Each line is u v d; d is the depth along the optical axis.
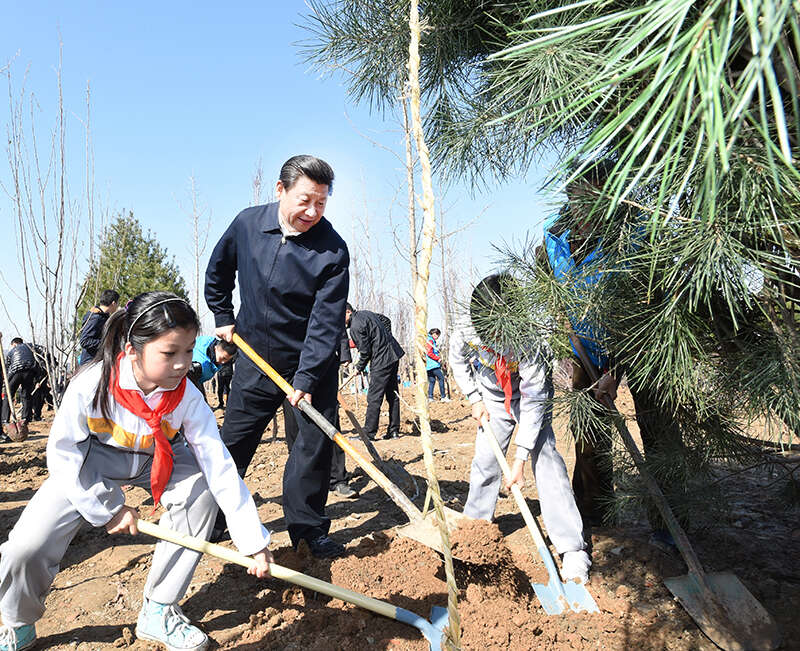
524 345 2.42
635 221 1.88
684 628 2.38
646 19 0.76
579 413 2.41
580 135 1.76
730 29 0.68
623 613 2.48
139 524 2.08
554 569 2.59
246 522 2.14
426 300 1.33
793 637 2.28
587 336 2.36
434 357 12.27
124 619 2.54
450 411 9.88
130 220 22.27
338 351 2.99
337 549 2.99
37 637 2.39
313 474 3.02
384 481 2.82
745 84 0.68
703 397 2.00
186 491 2.23
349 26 2.55
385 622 2.39
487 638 2.25
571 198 1.90
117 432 2.05
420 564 2.78
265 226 2.90
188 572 2.26
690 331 1.89
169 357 1.93
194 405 2.16
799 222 1.36
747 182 1.33
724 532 3.26
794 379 1.64
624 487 2.79
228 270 3.16
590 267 2.11
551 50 1.63
